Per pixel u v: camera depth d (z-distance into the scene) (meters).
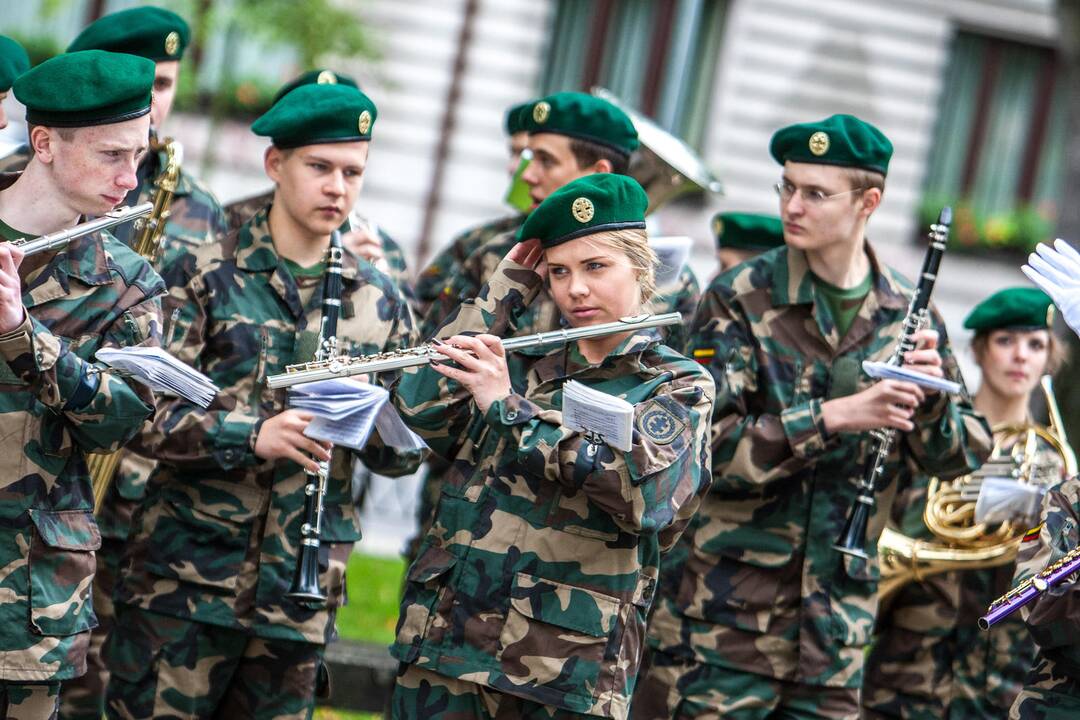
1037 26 25.58
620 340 6.31
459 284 9.25
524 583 6.12
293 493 7.32
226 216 9.10
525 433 6.02
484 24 23.81
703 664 7.77
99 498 8.04
